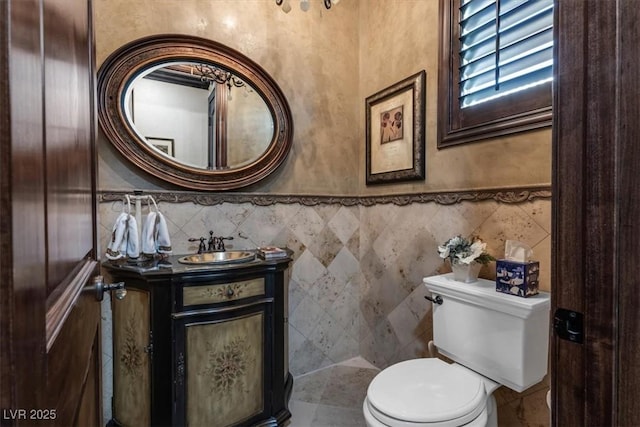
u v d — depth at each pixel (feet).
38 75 1.35
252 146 6.40
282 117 6.66
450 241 4.93
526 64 4.64
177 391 4.41
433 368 4.45
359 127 7.77
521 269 4.01
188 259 5.24
